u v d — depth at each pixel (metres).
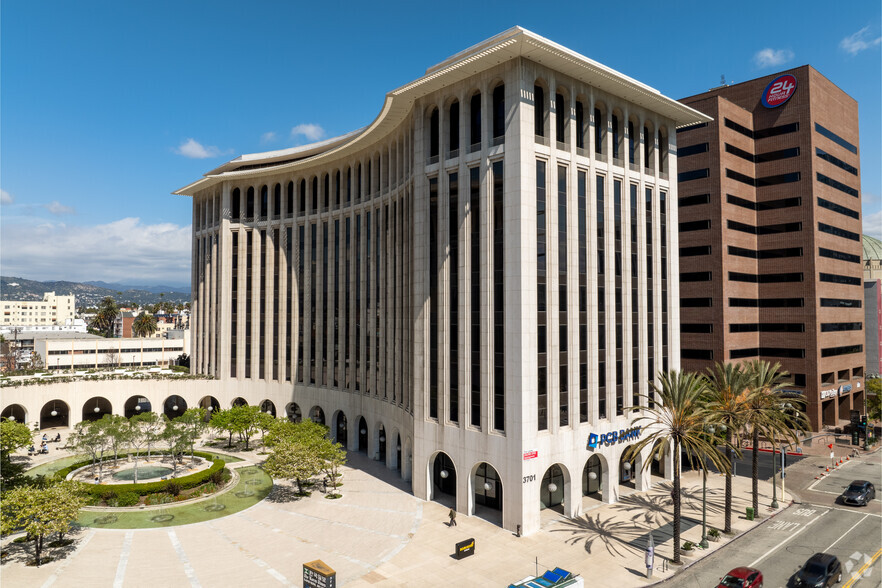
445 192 44.50
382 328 57.62
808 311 74.94
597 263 44.50
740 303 75.12
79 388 73.19
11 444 50.34
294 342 71.31
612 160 46.03
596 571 32.97
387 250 56.44
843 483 52.00
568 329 42.00
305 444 46.59
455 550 35.03
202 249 83.12
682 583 31.53
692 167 74.62
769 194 78.75
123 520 40.66
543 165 41.09
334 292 66.88
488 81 41.59
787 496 47.81
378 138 58.22
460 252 42.84
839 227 82.75
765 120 79.44
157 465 53.84
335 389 65.81
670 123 52.94
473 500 42.16
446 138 44.78
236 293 76.50
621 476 50.81
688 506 44.75
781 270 77.38
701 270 73.19
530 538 37.91
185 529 39.12
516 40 37.19
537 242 40.25
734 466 55.97
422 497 45.75
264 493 47.25
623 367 46.50
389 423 55.50
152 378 75.81
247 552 35.38
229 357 76.50
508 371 39.53
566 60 40.19
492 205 41.03
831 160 80.88
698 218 73.75
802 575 30.67
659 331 50.47
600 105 45.75
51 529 32.56
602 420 44.69
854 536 38.72
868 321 104.56
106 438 49.88
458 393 42.91
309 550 35.75
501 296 40.44
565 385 41.62
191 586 30.73
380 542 37.06
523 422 38.66
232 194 77.50
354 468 55.78
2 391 65.44
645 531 39.34
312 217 70.50
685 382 34.72
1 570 32.25
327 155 65.44
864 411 87.75
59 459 58.22
